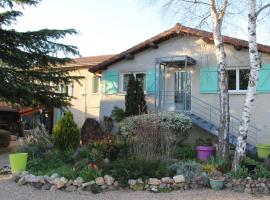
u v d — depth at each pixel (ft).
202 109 58.59
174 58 57.41
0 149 61.57
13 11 59.21
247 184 32.27
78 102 87.66
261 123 54.19
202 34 57.62
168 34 60.80
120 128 51.62
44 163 38.34
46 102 64.13
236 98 56.13
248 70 55.98
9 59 60.18
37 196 29.81
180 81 61.36
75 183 31.68
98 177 32.17
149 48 63.62
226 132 41.78
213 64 58.54
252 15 37.29
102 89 67.15
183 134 49.44
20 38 59.41
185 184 32.65
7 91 58.03
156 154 39.32
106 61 66.18
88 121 55.98
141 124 43.68
